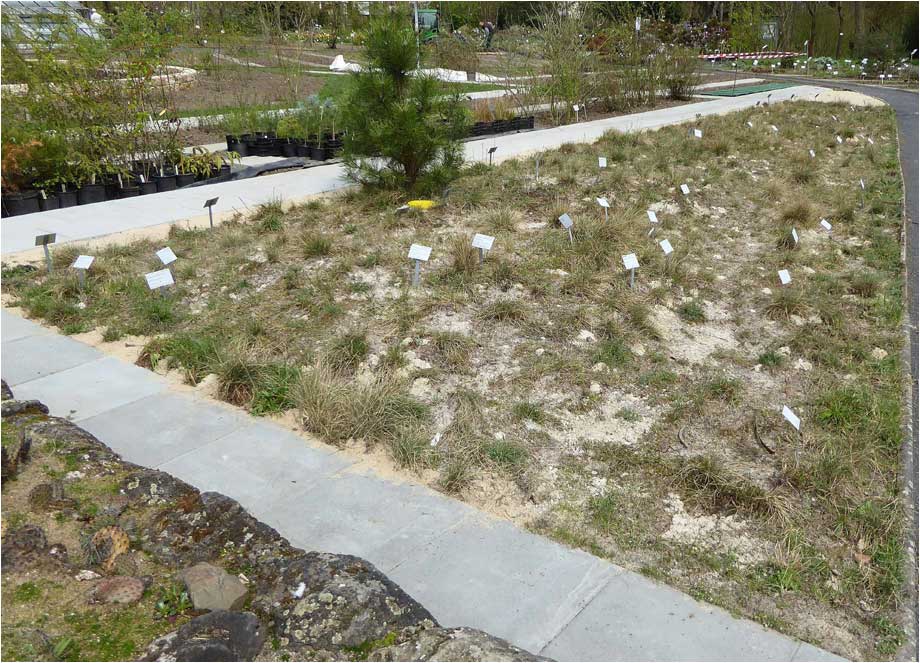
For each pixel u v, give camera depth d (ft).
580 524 12.04
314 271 22.18
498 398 15.81
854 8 135.33
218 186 34.53
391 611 9.26
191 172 36.50
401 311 19.44
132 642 8.47
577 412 15.39
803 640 9.79
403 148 28.66
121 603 9.11
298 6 105.40
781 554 11.40
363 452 14.07
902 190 33.99
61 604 9.00
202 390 16.30
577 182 32.14
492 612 10.03
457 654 8.25
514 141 45.37
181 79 42.80
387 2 43.11
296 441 14.38
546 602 10.26
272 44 83.92
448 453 13.96
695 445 14.35
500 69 74.38
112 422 14.84
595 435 14.61
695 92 76.54
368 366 16.97
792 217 28.07
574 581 10.71
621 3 75.77
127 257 23.77
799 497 12.84
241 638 8.54
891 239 26.73
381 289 21.04
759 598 10.55
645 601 10.34
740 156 39.32
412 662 8.23
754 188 32.83
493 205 28.68
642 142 42.04
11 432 13.01
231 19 75.72
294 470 13.38
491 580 10.68
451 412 15.28
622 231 24.49
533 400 15.78
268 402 15.57
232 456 13.75
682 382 16.71
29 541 9.82
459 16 118.21
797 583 10.80
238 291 21.02
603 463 13.73
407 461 13.58
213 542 10.55
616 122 53.78
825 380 16.93
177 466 13.34
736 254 25.03
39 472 11.86
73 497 11.28
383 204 28.50
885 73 105.40
